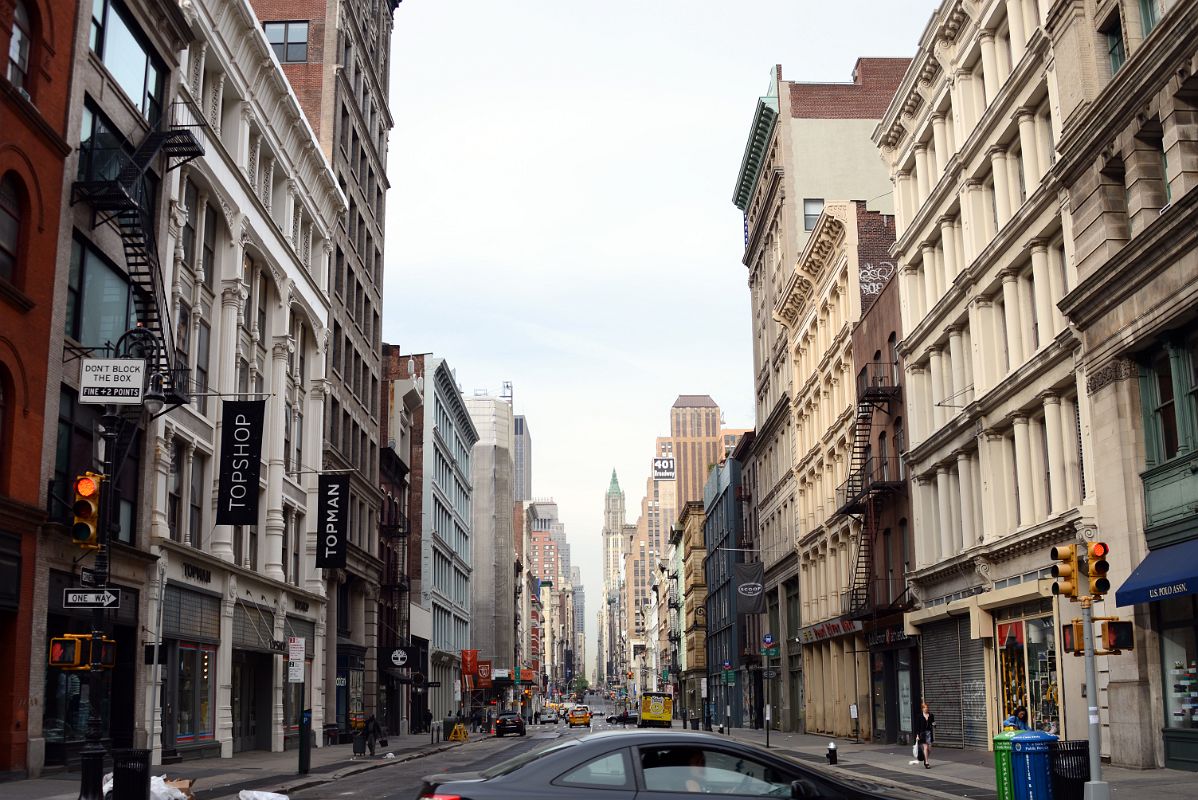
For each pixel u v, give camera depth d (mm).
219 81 35250
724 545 88625
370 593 58438
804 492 59250
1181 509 22031
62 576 23953
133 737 27078
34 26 23547
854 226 48812
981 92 33125
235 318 35656
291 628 42969
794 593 63562
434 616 83312
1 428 21891
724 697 89125
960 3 32531
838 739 49312
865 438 45562
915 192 39656
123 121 27812
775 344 68250
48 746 23375
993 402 30922
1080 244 25625
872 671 45719
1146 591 21547
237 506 32969
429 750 42438
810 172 64062
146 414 28016
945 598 35750
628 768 9102
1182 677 22234
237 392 36000
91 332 25891
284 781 24547
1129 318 23469
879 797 9188
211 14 33781
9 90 21719
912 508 39062
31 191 22922
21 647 21953
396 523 66500
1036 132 28750
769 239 70625
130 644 27625
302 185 45500
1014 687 30219
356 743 35000
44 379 23266
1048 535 27391
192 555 31281
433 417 82062
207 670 33781
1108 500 24391
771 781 9133
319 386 47562
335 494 45344
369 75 61156
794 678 64000
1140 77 22797
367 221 60562
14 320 22109
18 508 21672
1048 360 27281
